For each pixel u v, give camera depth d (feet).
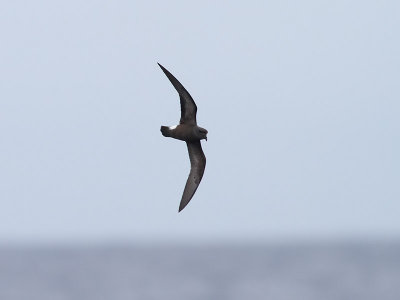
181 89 69.41
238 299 243.81
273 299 243.60
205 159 72.90
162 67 68.59
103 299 246.68
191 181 72.74
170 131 70.85
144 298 247.50
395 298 245.45
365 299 243.81
